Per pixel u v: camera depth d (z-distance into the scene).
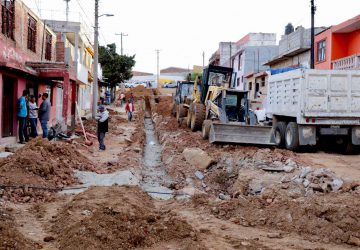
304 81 15.43
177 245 6.63
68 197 9.60
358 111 15.55
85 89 40.66
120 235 6.55
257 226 8.12
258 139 16.62
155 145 23.05
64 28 30.31
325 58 28.25
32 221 7.66
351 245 7.08
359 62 23.52
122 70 58.56
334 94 15.51
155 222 7.61
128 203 8.51
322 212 7.95
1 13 14.65
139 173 13.73
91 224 6.70
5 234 6.04
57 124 18.53
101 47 57.72
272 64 40.38
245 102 20.20
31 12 18.89
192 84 33.53
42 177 10.64
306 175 11.27
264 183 12.01
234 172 13.88
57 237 6.66
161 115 39.03
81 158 13.62
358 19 23.98
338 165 13.54
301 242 7.16
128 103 35.84
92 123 27.66
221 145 16.88
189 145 18.19
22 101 15.76
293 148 16.23
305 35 30.81
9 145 14.96
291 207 8.36
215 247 6.64
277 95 18.28
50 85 22.92
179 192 11.23
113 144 19.75
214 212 8.96
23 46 17.81
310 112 15.42
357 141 15.73
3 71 14.97
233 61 53.47
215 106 20.34
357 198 8.79
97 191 9.41
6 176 9.96
